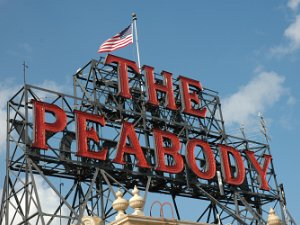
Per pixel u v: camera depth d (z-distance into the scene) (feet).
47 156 140.77
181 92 173.58
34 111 141.28
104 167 147.95
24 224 132.05
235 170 173.17
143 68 169.89
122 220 101.91
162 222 104.88
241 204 176.04
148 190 154.10
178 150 160.86
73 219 131.44
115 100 160.25
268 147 183.83
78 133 146.30
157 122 167.63
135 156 153.48
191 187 163.22
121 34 168.86
